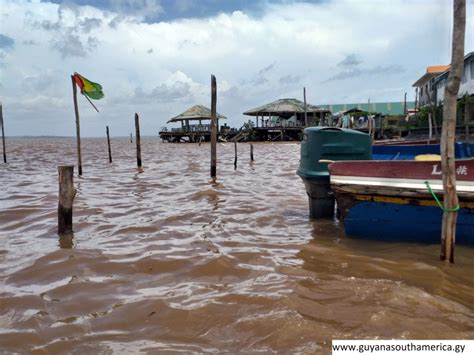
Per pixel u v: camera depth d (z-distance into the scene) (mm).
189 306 4242
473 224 5770
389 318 3809
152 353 3395
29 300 4516
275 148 41031
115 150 44500
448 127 5051
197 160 26891
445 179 5188
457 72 4828
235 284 4855
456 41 4777
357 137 7270
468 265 5277
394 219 6270
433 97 33750
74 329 3854
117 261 5766
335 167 6516
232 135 58031
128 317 4066
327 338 3521
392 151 10344
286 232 7336
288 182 14320
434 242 6148
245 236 7105
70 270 5453
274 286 4715
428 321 3756
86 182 15000
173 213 9016
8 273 5383
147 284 4953
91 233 7445
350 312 3963
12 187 13805
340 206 6617
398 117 46219
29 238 7168
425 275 4980
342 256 5828
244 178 15789
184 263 5656
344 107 55500
